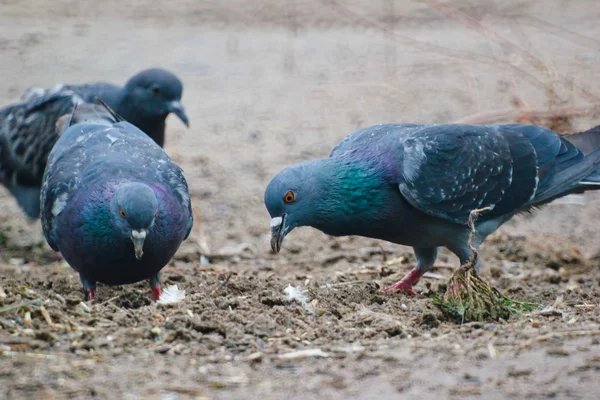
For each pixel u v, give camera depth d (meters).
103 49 24.31
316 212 11.51
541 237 15.61
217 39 25.25
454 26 25.09
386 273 13.67
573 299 11.89
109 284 11.56
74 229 10.85
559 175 12.62
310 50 24.41
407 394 8.03
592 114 16.67
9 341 8.85
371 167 11.65
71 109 15.39
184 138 19.73
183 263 14.61
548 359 8.70
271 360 8.72
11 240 15.56
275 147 19.22
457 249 12.31
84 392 7.90
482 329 9.80
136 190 10.50
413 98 21.20
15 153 15.41
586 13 25.97
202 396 7.92
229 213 16.58
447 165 11.93
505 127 12.83
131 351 8.86
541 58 21.64
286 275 13.61
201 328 9.35
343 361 8.72
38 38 24.97
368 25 25.42
